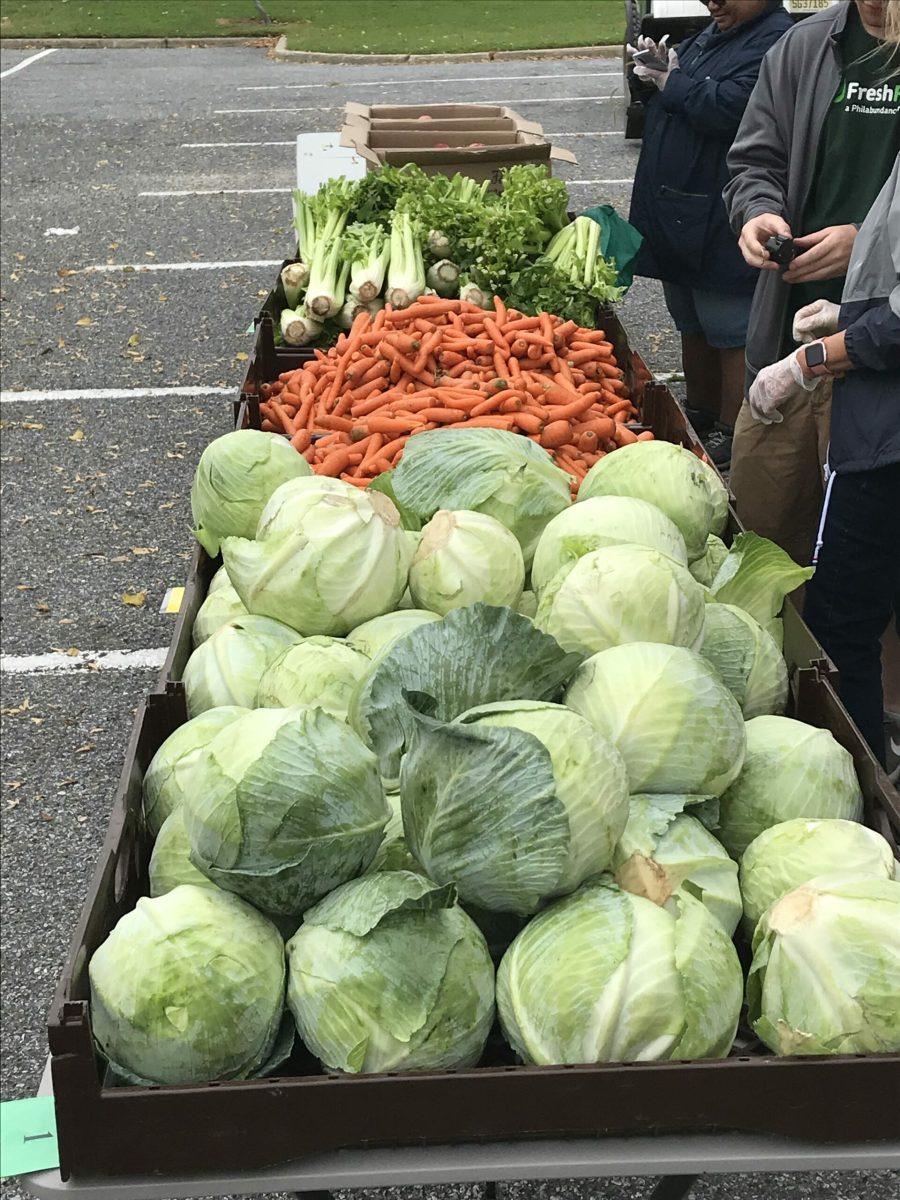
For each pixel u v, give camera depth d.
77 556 4.99
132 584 4.79
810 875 1.63
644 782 1.71
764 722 1.92
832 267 3.24
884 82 3.12
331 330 4.84
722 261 4.94
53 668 4.30
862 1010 1.43
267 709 1.67
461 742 1.51
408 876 1.54
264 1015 1.48
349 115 6.28
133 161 11.45
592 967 1.44
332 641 2.05
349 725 1.86
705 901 1.60
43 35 19.28
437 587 2.21
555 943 1.48
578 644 1.92
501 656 1.71
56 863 3.44
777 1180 2.62
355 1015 1.44
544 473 2.51
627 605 1.91
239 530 2.63
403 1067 1.44
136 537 5.12
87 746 3.91
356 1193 2.60
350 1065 1.42
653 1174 1.39
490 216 4.88
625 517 2.20
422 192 5.32
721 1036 1.48
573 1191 2.58
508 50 17.56
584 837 1.53
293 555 2.16
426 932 1.48
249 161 11.31
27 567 4.91
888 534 2.95
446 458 2.50
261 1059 1.50
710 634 2.11
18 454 5.84
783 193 3.49
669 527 2.24
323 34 19.45
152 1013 1.43
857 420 2.82
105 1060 1.47
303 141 6.36
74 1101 1.36
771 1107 1.38
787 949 1.49
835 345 2.79
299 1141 1.38
